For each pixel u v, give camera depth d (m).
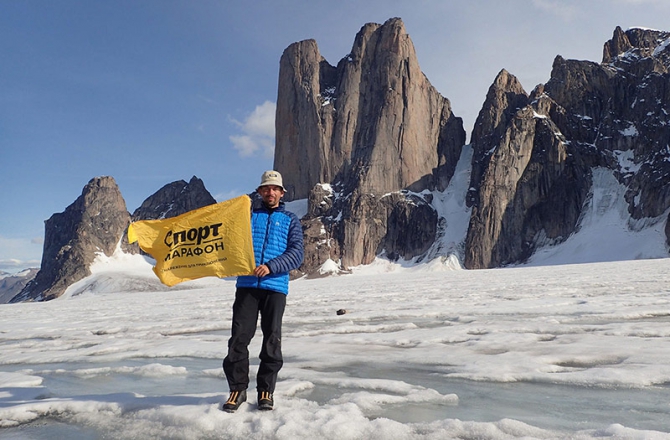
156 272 4.33
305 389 4.76
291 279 122.19
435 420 3.63
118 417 4.02
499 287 21.30
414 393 4.41
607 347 6.23
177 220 4.41
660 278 20.05
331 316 12.45
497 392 4.45
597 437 3.07
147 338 10.17
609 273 28.91
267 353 3.98
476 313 11.28
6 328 15.20
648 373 4.76
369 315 11.95
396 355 6.54
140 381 5.60
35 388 5.43
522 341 7.11
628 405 3.88
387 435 3.24
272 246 4.16
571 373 4.90
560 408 3.87
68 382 5.81
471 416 3.73
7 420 4.06
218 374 5.72
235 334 4.05
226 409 3.89
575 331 7.91
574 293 15.55
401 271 124.25
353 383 4.86
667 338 6.81
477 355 6.23
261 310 4.15
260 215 4.30
